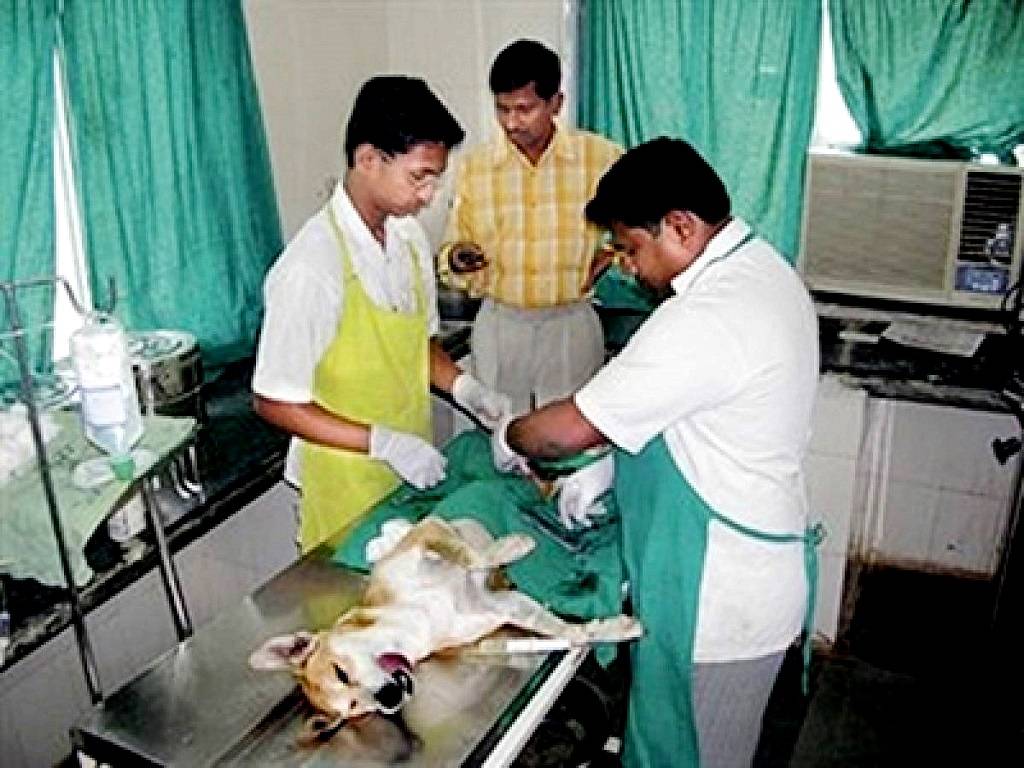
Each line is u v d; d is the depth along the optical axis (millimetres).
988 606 2967
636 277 1810
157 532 1895
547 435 1711
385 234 1989
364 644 1398
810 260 3002
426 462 1940
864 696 2785
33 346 2262
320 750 1327
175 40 2541
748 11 2809
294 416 1884
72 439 1960
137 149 2516
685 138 2986
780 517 1753
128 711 1386
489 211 2754
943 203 2818
